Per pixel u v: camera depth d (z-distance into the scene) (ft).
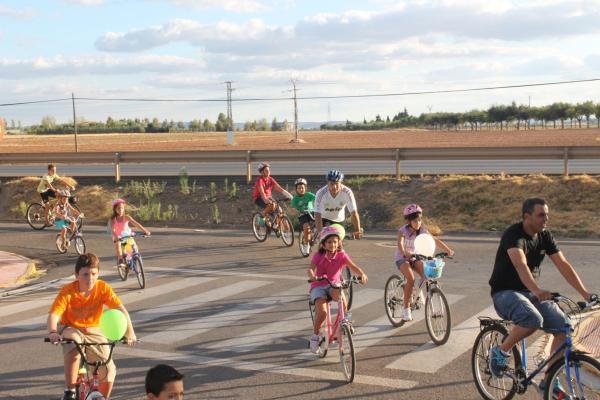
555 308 18.76
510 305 19.04
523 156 71.26
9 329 31.37
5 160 92.43
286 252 50.88
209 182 80.53
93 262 18.03
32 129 611.06
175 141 306.35
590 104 469.16
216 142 281.95
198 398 21.85
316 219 37.47
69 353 17.78
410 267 28.48
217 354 26.73
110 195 79.46
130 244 40.93
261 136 428.56
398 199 69.05
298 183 48.37
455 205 66.28
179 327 30.94
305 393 22.09
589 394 16.98
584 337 25.72
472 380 22.91
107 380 18.12
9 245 57.62
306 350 26.94
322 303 24.32
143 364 25.63
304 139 324.39
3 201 83.76
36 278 44.04
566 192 65.05
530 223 19.11
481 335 20.97
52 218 66.49
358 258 47.65
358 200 70.18
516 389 19.61
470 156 72.90
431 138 284.41
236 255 50.06
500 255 19.69
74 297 18.06
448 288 37.73
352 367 22.84
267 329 30.22
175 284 40.52
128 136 438.40
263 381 23.39
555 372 17.89
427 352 26.25
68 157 88.63
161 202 76.28
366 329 29.89
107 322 17.28
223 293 37.76
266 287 38.99
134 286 40.29
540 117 491.31
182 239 58.59
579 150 69.36
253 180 78.74
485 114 543.80
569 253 47.65
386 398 21.47
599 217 59.82
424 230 28.63
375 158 75.77
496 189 67.36
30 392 22.75
